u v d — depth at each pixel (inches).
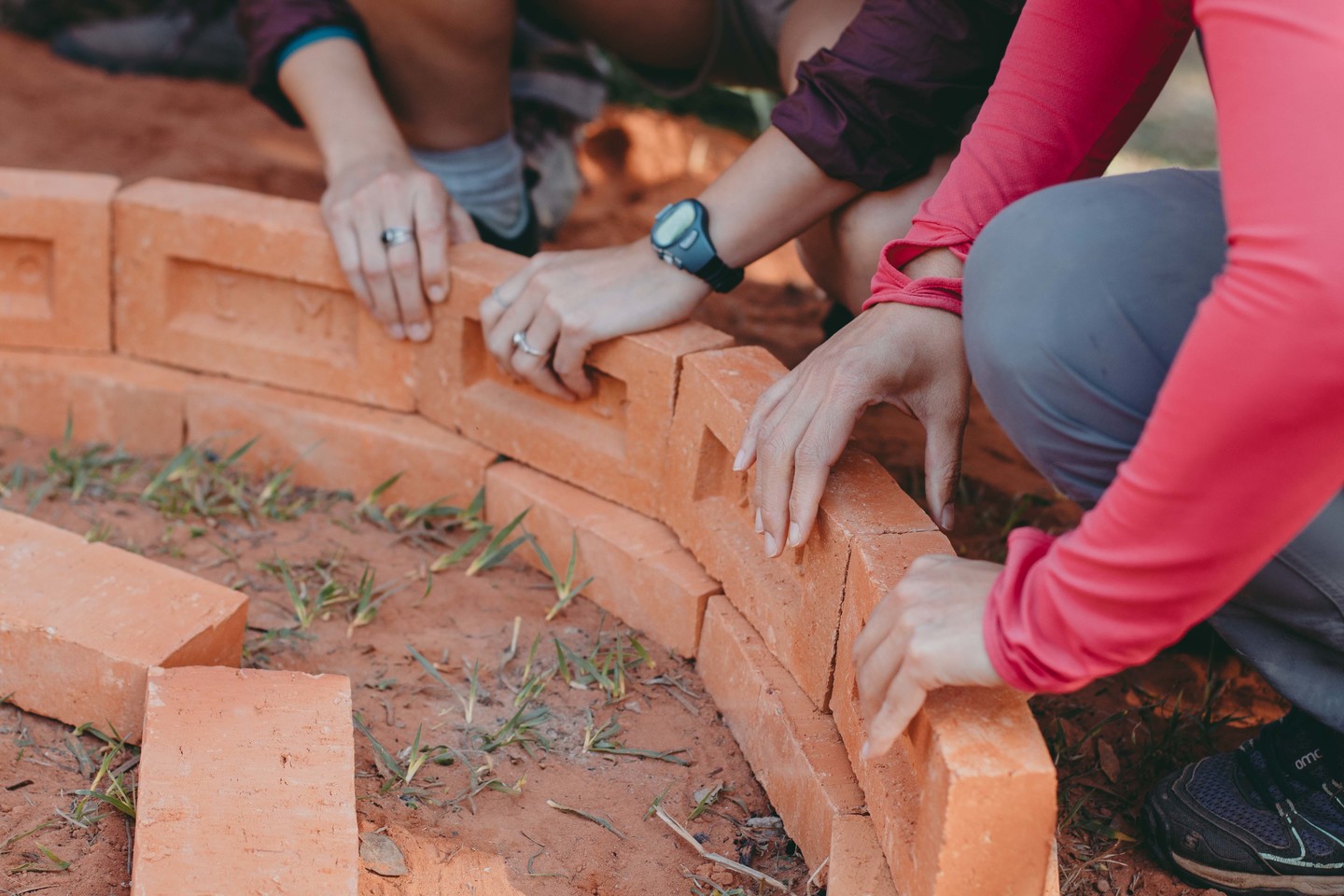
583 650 78.3
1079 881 63.2
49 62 181.0
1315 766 60.0
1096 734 73.4
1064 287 48.5
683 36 102.3
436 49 96.4
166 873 53.6
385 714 71.2
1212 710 76.9
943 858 48.9
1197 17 37.2
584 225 149.5
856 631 59.9
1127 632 40.9
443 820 63.8
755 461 69.7
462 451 90.3
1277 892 61.4
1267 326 34.5
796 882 61.8
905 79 74.0
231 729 61.4
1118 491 39.5
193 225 93.8
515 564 87.7
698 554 77.8
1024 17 60.0
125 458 95.4
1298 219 33.8
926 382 64.3
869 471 66.7
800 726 64.8
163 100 173.6
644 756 70.0
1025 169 60.4
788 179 77.6
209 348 97.6
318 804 57.7
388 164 89.8
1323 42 34.0
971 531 96.7
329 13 96.6
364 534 89.7
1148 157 183.9
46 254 97.4
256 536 88.0
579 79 132.6
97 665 66.1
